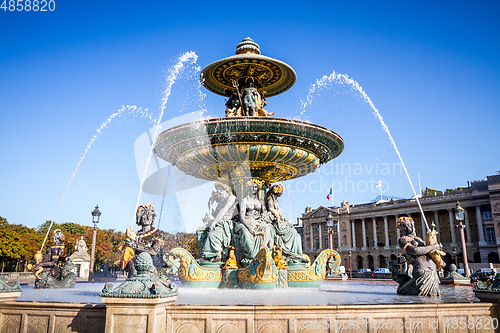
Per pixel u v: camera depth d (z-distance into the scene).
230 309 4.51
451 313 4.83
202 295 6.73
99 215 20.09
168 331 4.45
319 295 6.85
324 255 9.09
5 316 4.89
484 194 70.69
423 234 78.81
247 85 10.41
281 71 10.52
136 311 4.12
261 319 4.51
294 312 4.54
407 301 5.67
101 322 4.54
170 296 4.43
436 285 6.54
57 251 9.60
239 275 8.25
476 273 27.20
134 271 5.98
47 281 9.16
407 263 7.48
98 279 17.09
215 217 9.12
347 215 89.88
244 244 8.57
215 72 10.52
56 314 4.71
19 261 54.97
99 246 42.56
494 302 5.05
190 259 8.32
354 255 87.12
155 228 6.36
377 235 86.81
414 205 79.69
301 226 99.88
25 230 58.81
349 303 5.25
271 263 7.91
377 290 8.55
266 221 9.15
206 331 4.45
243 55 9.77
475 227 73.12
